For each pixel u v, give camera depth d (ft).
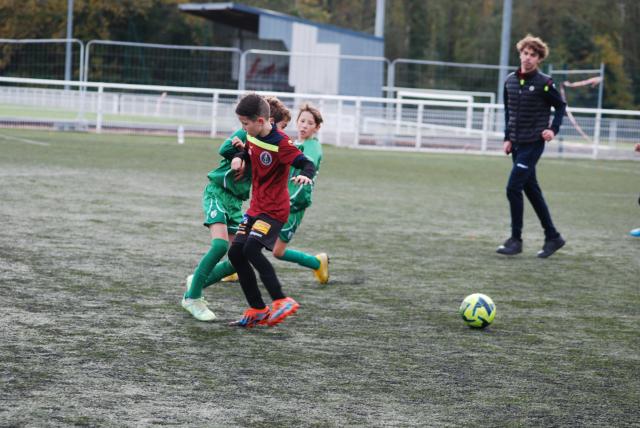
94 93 88.22
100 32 182.70
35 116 89.61
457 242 33.32
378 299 22.70
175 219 34.78
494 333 19.65
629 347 18.94
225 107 88.63
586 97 127.75
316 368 16.26
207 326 19.06
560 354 18.10
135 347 17.04
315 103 94.73
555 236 31.01
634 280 27.20
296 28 122.52
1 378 14.70
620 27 232.53
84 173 49.67
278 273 25.71
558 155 92.73
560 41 224.33
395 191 50.78
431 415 13.93
